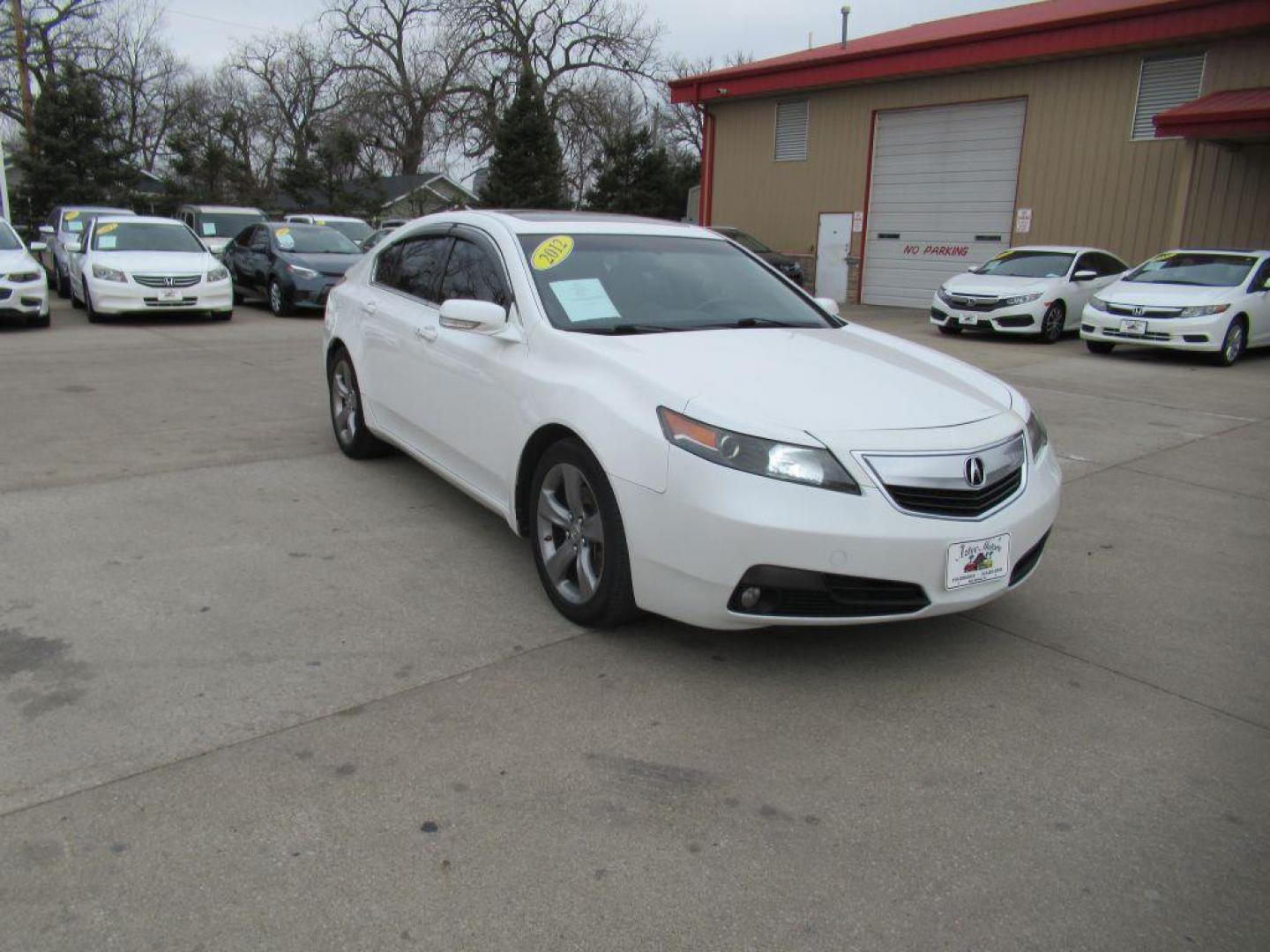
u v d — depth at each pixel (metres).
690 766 2.82
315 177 37.72
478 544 4.60
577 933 2.16
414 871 2.34
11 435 6.50
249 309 16.09
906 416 3.32
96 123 31.20
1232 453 7.07
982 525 3.21
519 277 4.20
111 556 4.31
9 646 3.42
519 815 2.57
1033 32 17.03
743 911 2.25
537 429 3.78
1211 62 15.67
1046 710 3.21
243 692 3.15
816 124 21.47
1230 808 2.69
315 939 2.12
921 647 3.66
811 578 3.05
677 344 3.81
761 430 3.10
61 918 2.15
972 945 2.16
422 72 43.25
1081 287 14.29
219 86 56.81
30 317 12.45
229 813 2.54
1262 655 3.68
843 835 2.54
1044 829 2.58
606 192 35.50
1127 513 5.54
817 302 4.86
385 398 5.30
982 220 19.02
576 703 3.16
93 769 2.70
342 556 4.39
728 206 23.78
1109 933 2.20
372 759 2.80
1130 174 16.83
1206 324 11.49
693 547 3.13
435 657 3.45
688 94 23.30
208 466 5.85
